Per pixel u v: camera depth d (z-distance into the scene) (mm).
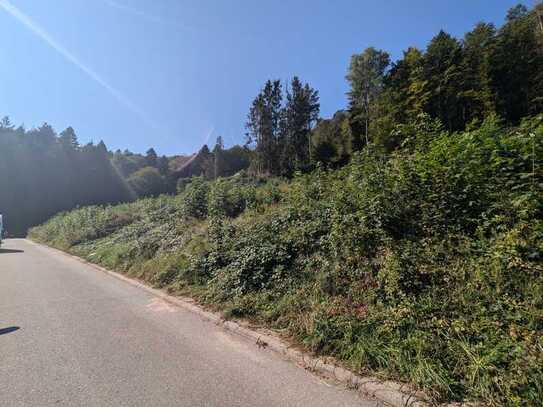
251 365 3971
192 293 7230
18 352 4426
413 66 41969
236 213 12891
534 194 4336
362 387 3309
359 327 4180
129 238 15164
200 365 3982
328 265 5805
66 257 16594
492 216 4746
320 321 4492
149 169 92625
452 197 5117
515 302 3570
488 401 2789
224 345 4629
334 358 3910
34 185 73062
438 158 5617
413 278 4535
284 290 5949
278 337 4672
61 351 4453
